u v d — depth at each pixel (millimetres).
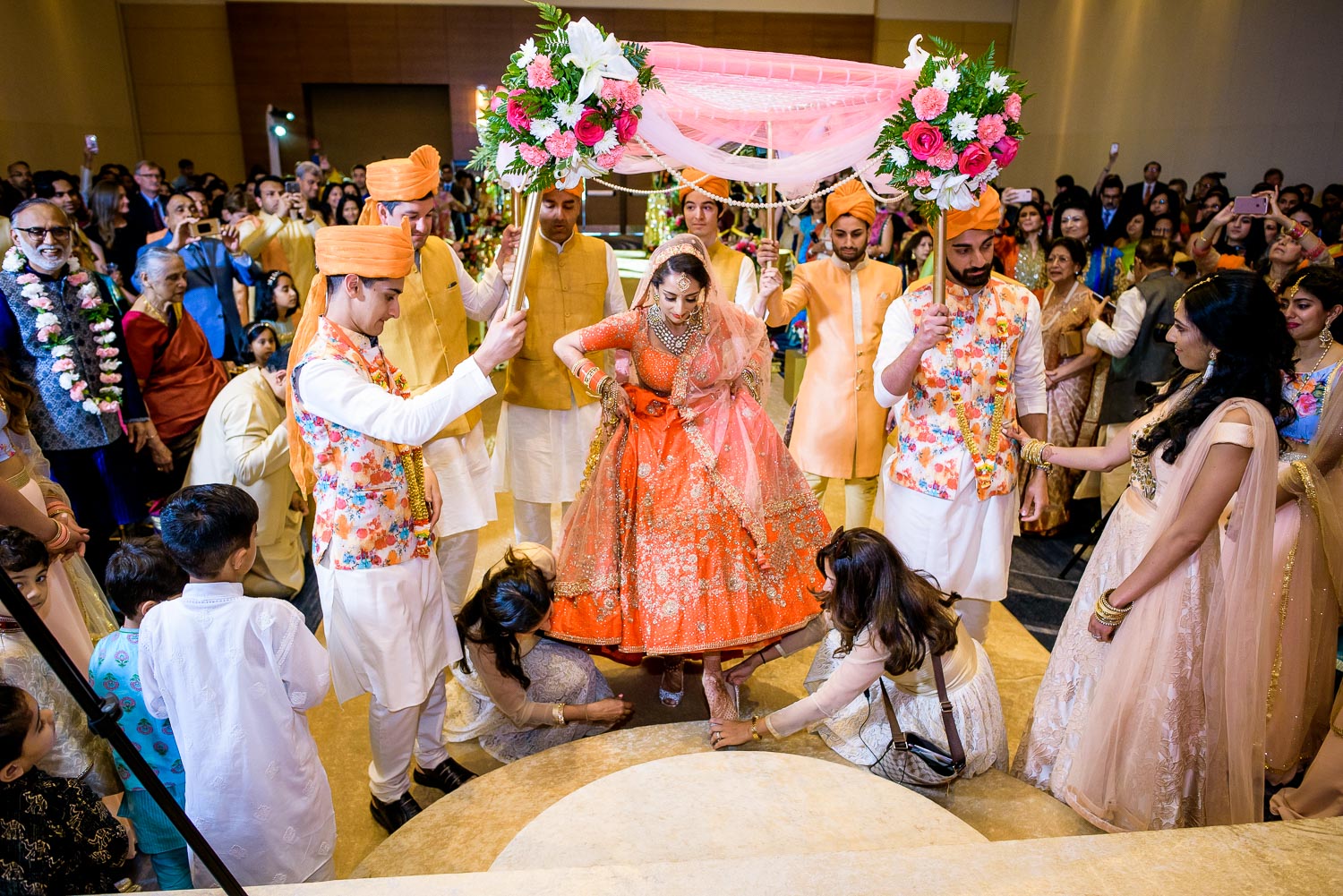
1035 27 15117
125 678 2002
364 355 2338
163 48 14992
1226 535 2207
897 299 2975
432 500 2576
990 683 2504
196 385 4516
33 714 1485
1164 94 11375
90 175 7801
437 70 15672
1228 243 6336
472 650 2615
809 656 3447
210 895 1466
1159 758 2213
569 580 2818
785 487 2910
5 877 1414
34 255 3387
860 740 2543
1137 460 2398
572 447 3725
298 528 4250
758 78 2463
